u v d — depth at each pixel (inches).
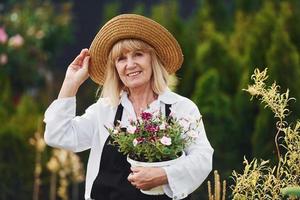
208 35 379.2
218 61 352.2
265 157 318.3
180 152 189.8
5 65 511.5
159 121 187.8
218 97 336.5
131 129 186.1
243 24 386.0
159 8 401.1
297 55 323.9
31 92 526.3
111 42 197.9
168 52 198.5
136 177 186.2
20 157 378.9
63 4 559.2
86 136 198.7
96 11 569.9
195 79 356.8
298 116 315.6
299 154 206.1
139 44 195.5
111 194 192.9
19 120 388.2
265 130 319.6
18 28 526.9
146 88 197.5
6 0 561.0
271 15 338.6
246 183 204.8
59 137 196.7
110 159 193.5
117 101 198.2
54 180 378.3
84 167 390.3
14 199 379.2
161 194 189.2
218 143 332.5
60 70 557.6
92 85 464.4
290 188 194.7
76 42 567.5
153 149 186.1
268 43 331.0
